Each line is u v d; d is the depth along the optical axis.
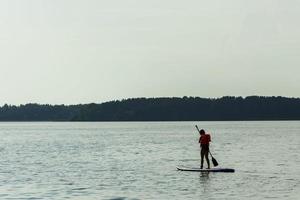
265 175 39.84
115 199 29.41
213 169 42.34
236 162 51.78
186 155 63.94
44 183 36.38
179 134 156.00
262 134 147.38
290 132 164.88
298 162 51.50
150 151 72.75
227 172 41.84
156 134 156.38
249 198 29.22
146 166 48.69
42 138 131.75
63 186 34.81
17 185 35.44
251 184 34.84
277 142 98.06
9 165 51.06
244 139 113.50
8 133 180.50
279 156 60.16
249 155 62.19
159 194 31.02
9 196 30.67
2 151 75.50
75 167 48.41
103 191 32.41
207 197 29.72
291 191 31.62
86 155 65.31
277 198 29.19
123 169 45.91
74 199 29.55
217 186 34.06
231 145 86.94
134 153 68.50
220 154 64.25
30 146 90.50
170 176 39.75
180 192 31.70
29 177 40.09
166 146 86.88
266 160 54.22
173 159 57.22
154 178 38.59
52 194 31.36
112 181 37.19
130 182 36.56
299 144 89.81
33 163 53.38
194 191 32.03
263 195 30.22
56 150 77.50
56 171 44.72
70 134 162.88
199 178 38.25
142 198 29.64
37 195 31.00
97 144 95.88
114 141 109.00
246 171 42.84
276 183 35.25
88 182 36.78
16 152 73.00
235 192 31.44
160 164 50.72
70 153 69.75
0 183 36.56
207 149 42.72
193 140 112.75
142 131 189.00
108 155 64.94
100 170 45.22
